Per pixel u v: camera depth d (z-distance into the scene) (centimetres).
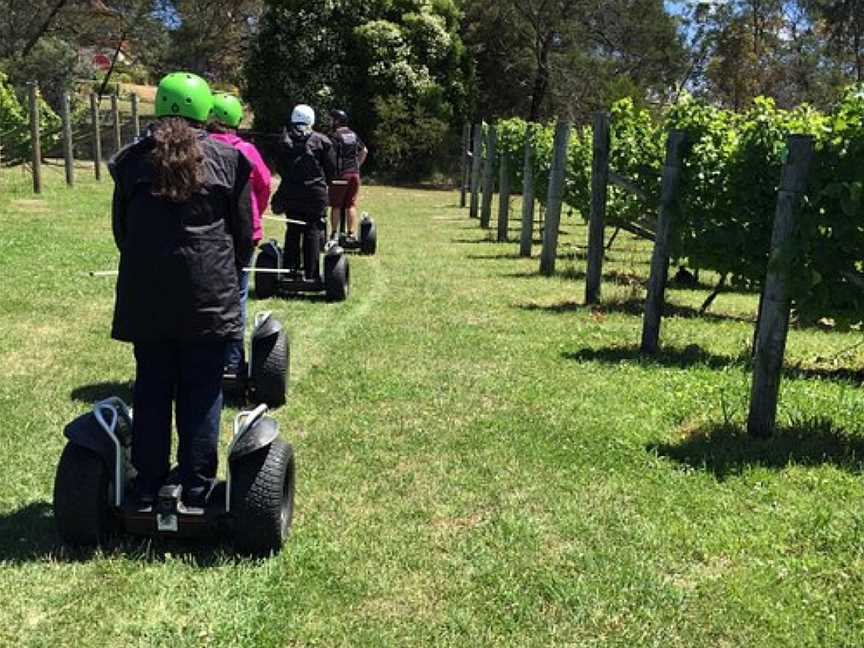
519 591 409
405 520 481
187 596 397
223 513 425
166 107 434
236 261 438
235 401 676
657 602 402
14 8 3878
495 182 2348
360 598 401
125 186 419
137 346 427
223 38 4812
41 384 694
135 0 4228
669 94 4769
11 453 555
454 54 3869
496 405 683
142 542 443
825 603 402
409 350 843
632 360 828
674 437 618
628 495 519
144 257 411
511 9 4088
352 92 3728
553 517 487
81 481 420
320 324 940
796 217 599
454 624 381
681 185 913
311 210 1031
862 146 615
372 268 1353
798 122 883
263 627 374
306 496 509
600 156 1062
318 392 704
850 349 917
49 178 2369
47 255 1238
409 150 3694
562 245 1786
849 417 671
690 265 990
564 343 891
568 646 368
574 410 672
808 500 511
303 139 1021
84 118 3353
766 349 609
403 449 585
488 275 1328
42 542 442
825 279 660
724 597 407
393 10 3775
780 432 629
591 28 4331
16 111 2353
